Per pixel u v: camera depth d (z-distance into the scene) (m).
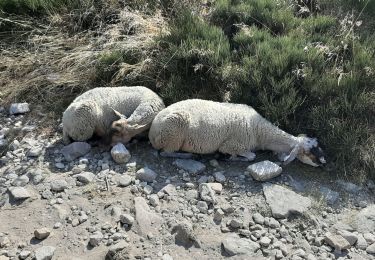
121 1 3.09
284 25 2.88
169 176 2.14
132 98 2.29
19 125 2.49
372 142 2.28
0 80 2.77
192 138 2.16
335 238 1.85
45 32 2.99
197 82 2.59
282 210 1.97
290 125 2.36
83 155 2.23
